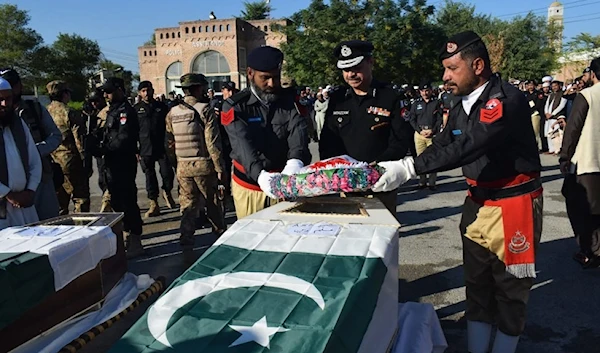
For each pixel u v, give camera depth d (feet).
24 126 11.01
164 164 22.84
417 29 74.54
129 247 16.28
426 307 8.59
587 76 31.71
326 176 7.16
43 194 12.35
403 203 23.32
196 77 15.46
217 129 15.03
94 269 8.95
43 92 140.67
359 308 4.92
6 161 10.30
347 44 10.04
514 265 8.18
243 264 5.67
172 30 110.83
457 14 134.31
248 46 109.91
